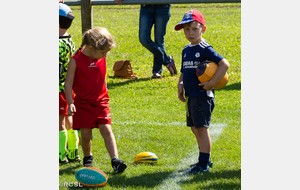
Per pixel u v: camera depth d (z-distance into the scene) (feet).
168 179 19.66
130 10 117.50
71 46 24.53
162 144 26.86
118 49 70.85
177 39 77.15
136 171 21.04
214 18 100.53
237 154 23.99
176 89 45.96
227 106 37.99
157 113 36.37
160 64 51.88
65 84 21.17
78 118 21.48
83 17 41.34
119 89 46.44
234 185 18.53
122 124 32.40
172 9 114.83
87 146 21.81
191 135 29.01
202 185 18.60
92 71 21.38
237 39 74.79
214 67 20.74
